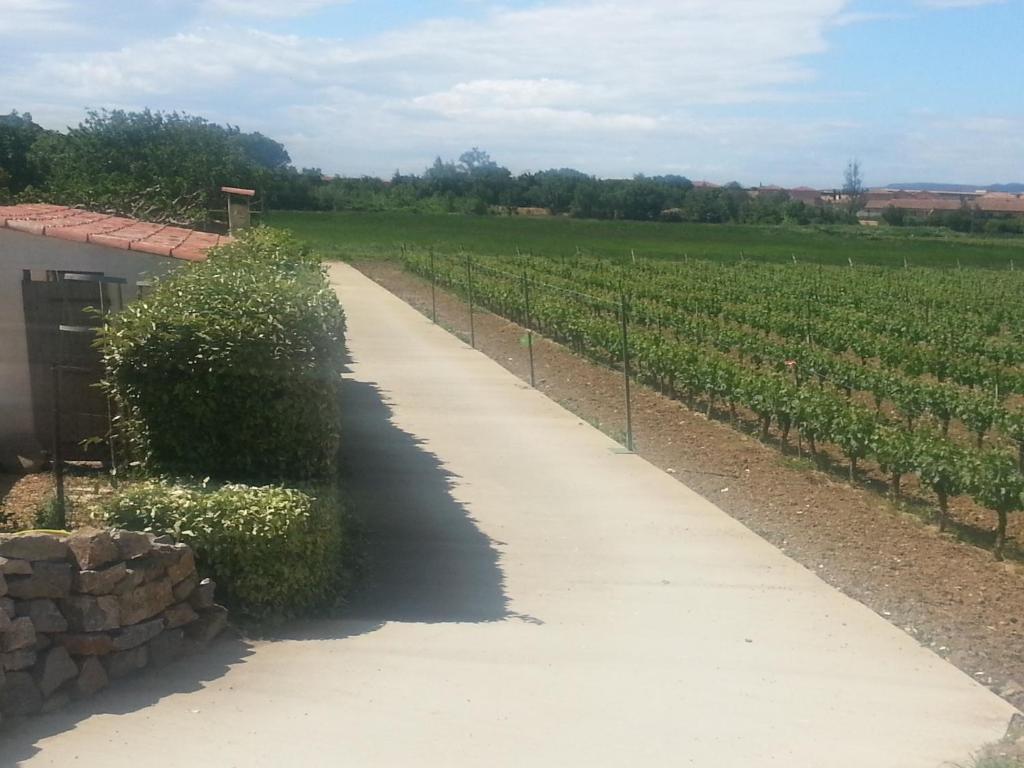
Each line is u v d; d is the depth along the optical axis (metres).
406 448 12.29
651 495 10.61
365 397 15.37
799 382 18.33
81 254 10.76
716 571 8.28
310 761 4.67
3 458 10.01
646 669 6.17
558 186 98.94
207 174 39.12
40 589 5.20
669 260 51.44
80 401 9.80
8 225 10.66
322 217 75.88
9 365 9.95
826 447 14.64
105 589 5.40
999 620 7.82
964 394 16.25
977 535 10.85
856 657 6.56
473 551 8.64
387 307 28.72
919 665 6.50
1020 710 5.86
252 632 6.48
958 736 5.34
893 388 16.27
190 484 7.39
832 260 56.31
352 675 5.84
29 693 5.03
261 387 7.70
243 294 8.05
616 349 19.02
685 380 16.48
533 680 5.90
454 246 56.06
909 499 12.15
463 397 15.72
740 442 14.52
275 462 7.86
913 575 8.82
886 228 86.06
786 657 6.49
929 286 38.06
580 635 6.76
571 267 41.19
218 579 6.50
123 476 9.23
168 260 10.95
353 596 7.48
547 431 13.57
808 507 11.04
